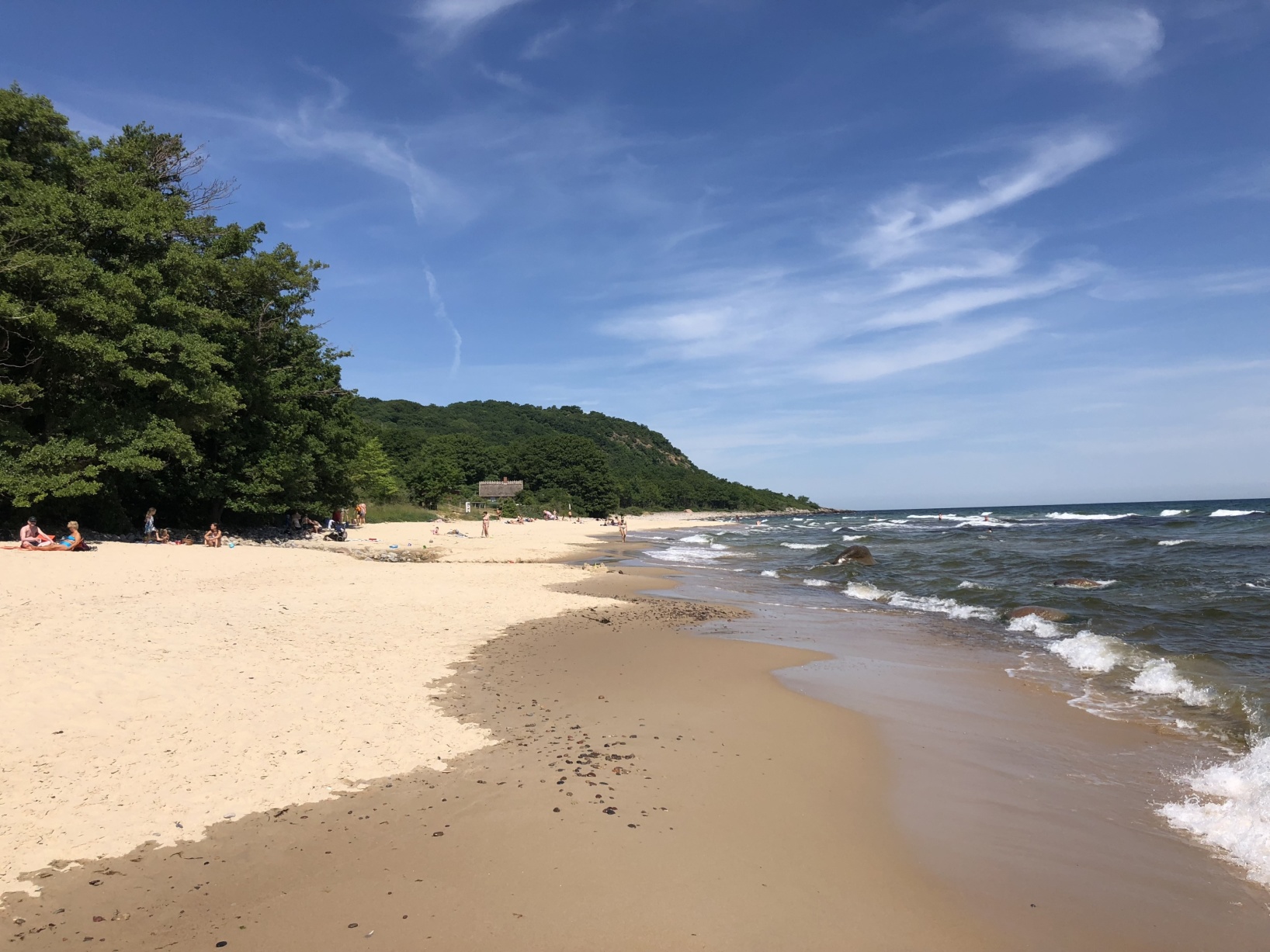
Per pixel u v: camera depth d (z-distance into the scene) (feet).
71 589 45.70
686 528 268.41
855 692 32.45
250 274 89.30
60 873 15.34
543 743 24.57
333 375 112.78
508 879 15.74
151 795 18.94
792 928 14.28
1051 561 88.07
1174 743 25.89
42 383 69.82
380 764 22.06
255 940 13.38
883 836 18.45
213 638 35.70
